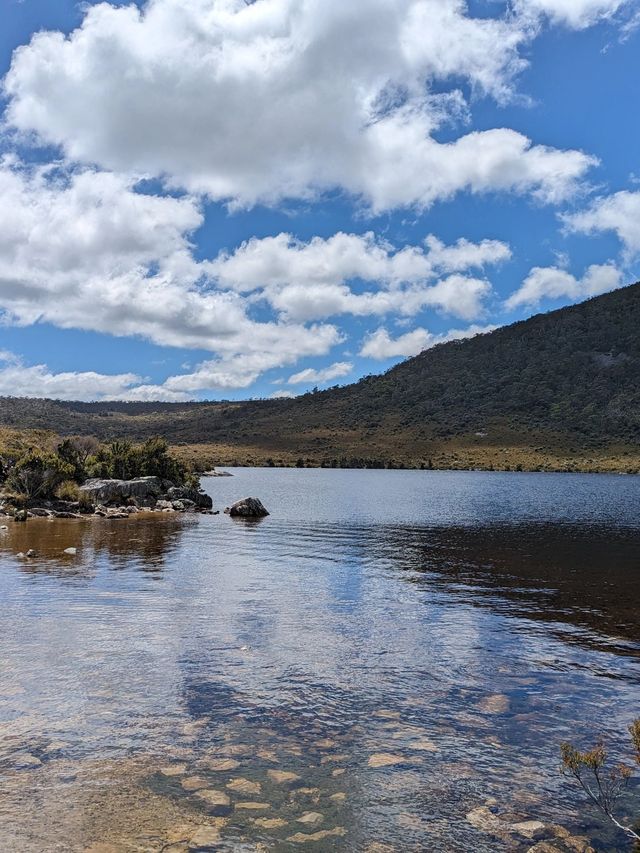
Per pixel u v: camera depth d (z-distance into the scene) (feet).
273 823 24.67
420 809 26.27
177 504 204.23
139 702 37.14
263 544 121.39
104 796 26.30
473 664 46.93
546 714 37.29
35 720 34.04
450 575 89.86
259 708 36.94
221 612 61.26
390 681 42.47
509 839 24.17
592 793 27.99
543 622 61.26
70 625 54.13
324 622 58.85
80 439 339.57
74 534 123.85
